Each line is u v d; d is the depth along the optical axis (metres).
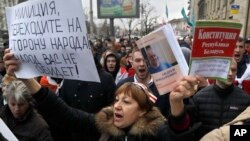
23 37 2.38
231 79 3.42
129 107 2.38
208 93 3.55
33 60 2.34
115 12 25.80
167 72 2.08
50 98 2.53
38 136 3.09
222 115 3.42
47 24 2.25
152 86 3.94
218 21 1.94
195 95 3.59
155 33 2.08
